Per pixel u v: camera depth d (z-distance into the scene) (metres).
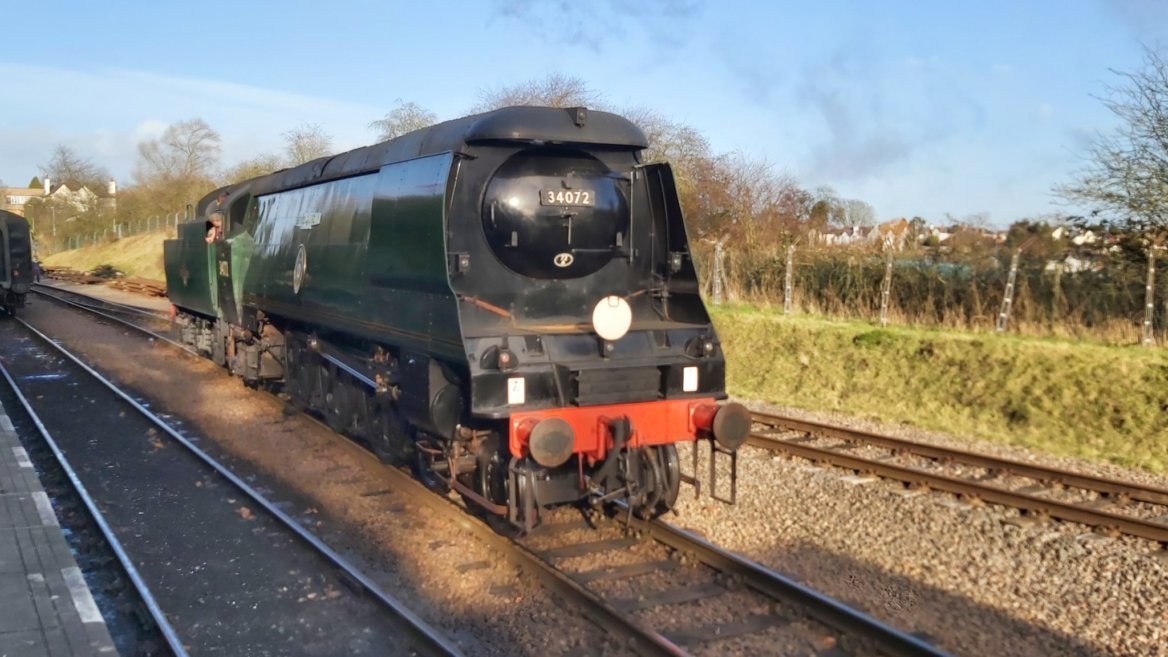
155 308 29.91
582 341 6.86
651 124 27.47
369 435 9.16
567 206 7.10
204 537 7.29
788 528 7.27
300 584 6.31
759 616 5.59
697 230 26.67
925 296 16.97
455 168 6.86
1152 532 7.17
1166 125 14.96
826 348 15.22
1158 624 5.57
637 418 6.78
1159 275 14.34
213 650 5.32
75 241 70.38
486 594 5.99
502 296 7.12
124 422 11.73
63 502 8.30
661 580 6.15
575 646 5.24
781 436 11.11
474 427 6.98
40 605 5.46
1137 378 11.60
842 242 20.39
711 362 7.16
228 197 14.82
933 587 6.14
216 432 11.06
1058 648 5.27
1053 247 16.00
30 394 13.83
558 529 7.17
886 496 8.25
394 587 6.17
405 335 7.38
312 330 10.97
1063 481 8.97
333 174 9.81
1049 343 13.32
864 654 5.08
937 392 13.06
